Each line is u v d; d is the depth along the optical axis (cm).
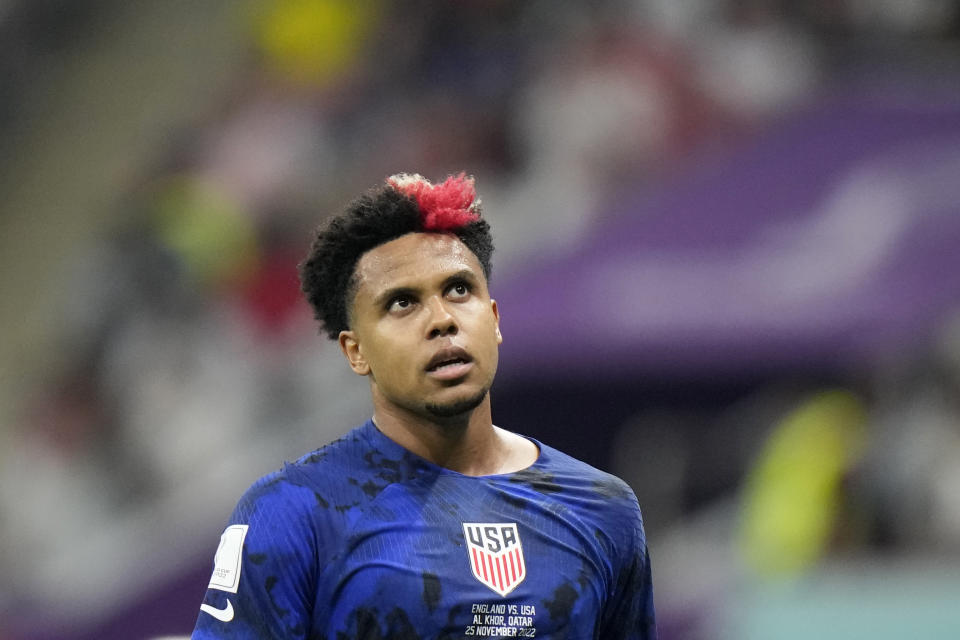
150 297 3619
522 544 877
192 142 3972
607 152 3194
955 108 2634
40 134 4438
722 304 2558
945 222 2480
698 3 3281
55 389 3722
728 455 2619
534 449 934
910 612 2094
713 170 2697
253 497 876
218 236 3619
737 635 2231
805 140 2667
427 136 3503
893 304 2447
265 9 4153
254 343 3466
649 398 2697
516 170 3338
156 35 4491
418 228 886
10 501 3619
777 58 3194
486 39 3547
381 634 841
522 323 2662
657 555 2555
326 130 3681
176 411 3488
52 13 4656
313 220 3547
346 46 3847
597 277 2652
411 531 861
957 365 2433
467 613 848
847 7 3173
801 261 2536
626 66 3238
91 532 3438
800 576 2248
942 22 3077
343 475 880
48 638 3294
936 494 2352
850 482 2411
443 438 888
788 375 2598
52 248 4116
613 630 949
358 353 905
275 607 848
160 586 3203
